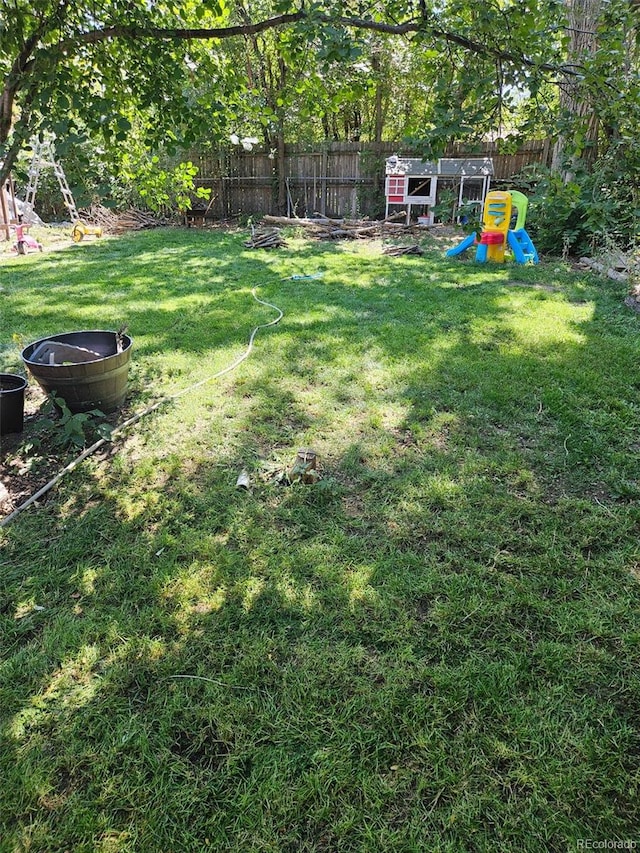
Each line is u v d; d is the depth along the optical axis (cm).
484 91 202
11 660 172
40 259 840
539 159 1144
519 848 124
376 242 1000
